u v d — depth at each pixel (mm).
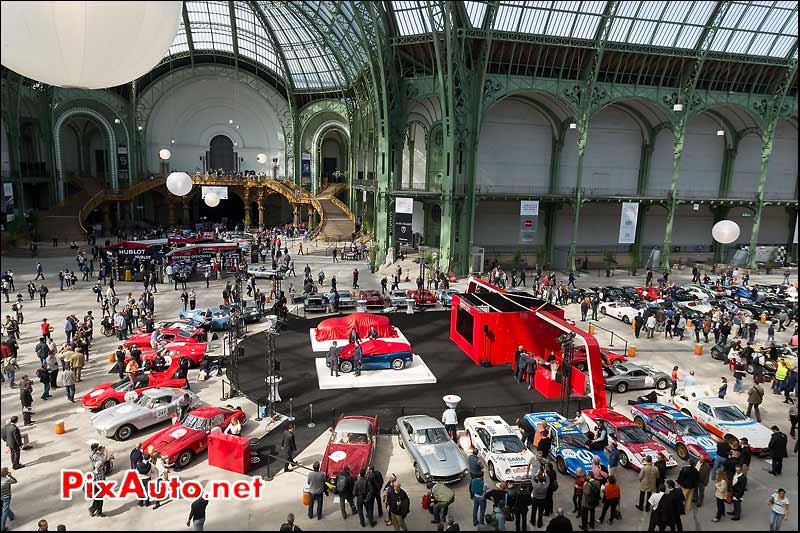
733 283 40188
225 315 26984
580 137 40906
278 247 48469
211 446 14797
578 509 12891
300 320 29234
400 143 42625
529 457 14430
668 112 42312
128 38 6922
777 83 43156
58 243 49938
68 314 28922
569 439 15203
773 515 11953
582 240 48875
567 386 18031
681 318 28156
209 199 40250
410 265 43094
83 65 7113
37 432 16328
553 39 37188
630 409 19109
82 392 19172
